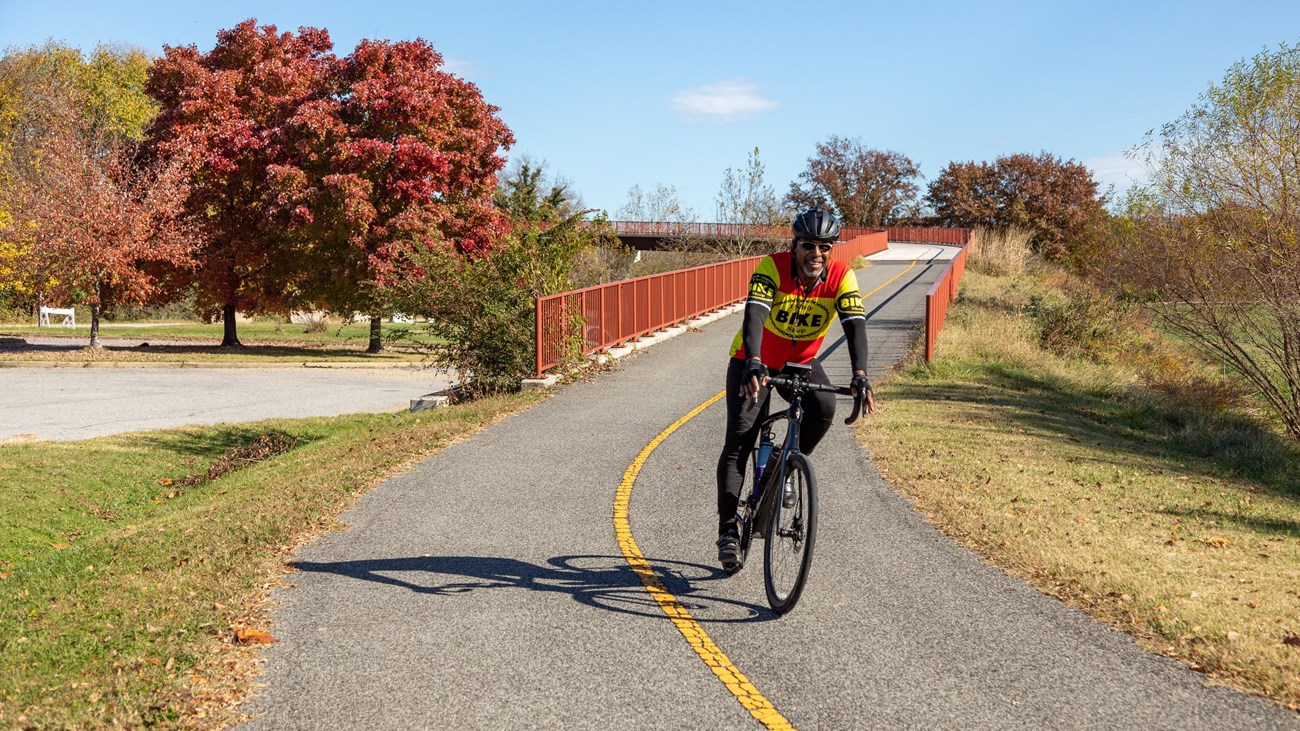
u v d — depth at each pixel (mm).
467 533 6973
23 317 52562
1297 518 8234
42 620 5188
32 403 19188
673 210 48531
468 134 33562
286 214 31734
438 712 4008
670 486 8531
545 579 5883
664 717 3973
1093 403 15422
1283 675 4332
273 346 35438
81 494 11898
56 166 31031
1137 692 4227
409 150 31219
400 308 16469
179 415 17797
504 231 33125
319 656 4613
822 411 5352
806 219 5102
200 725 3881
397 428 12258
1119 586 5668
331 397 20688
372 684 4289
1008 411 13328
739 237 40812
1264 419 15555
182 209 31828
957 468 9305
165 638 4816
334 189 30453
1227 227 15734
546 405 13188
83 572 6293
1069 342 20938
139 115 59500
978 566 6156
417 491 8328
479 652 4672
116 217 29703
